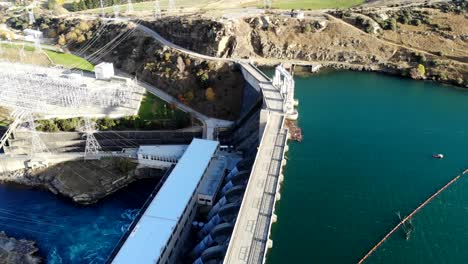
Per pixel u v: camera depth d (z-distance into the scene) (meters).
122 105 151.00
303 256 90.00
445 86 165.88
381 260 88.69
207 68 163.50
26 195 123.25
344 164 118.75
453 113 145.50
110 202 119.50
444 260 88.50
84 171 128.50
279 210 102.31
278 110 128.12
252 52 181.75
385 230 96.50
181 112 147.75
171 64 170.50
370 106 149.62
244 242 80.00
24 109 140.25
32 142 132.75
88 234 108.44
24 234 107.94
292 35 184.88
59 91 150.50
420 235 94.56
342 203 104.75
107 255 102.00
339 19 194.12
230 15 189.38
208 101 154.62
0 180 128.62
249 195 92.06
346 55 182.50
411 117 142.62
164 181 116.38
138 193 123.31
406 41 185.88
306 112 144.50
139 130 140.88
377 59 180.38
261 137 117.06
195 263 87.25
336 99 154.38
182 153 128.38
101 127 139.88
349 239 94.00
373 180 112.69
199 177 109.25
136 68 183.00
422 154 123.06
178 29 182.62
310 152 123.69
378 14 196.12
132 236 89.69
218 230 91.19
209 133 140.12
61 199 121.06
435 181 112.06
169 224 93.38
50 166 130.62
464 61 174.50
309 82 167.88
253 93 148.75
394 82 169.38
